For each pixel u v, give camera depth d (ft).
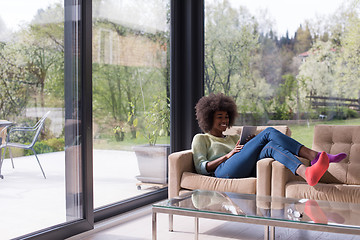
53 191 9.61
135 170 12.70
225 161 10.88
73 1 10.15
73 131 10.17
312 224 6.59
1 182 8.39
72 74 10.14
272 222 6.88
